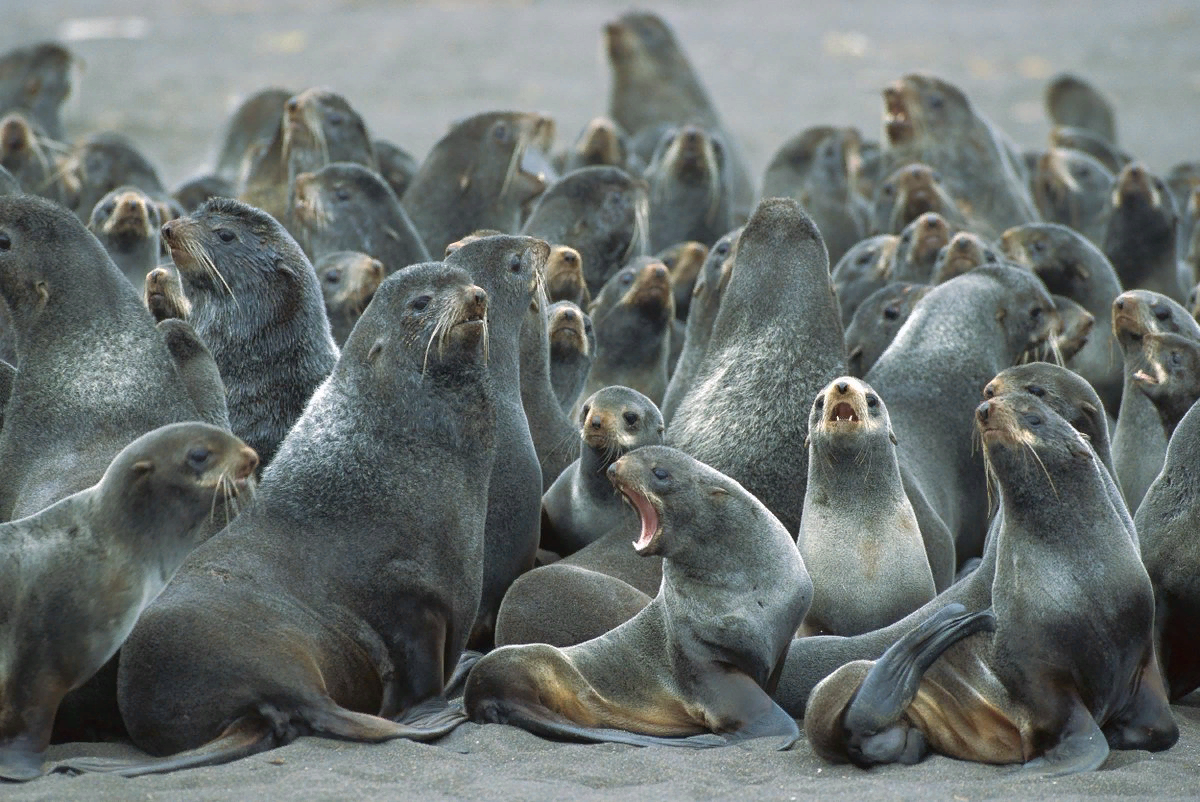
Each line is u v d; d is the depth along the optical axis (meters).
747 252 38.22
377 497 28.62
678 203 60.41
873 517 32.06
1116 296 48.38
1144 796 23.92
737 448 36.28
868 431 31.81
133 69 176.62
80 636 25.17
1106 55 191.50
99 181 63.06
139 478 25.34
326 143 56.78
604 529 36.00
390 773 24.58
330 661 27.27
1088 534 26.98
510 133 55.47
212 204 34.16
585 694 27.97
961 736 26.42
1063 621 26.55
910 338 40.59
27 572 25.12
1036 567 26.94
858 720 25.27
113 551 25.30
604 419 34.97
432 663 28.34
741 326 37.59
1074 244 48.56
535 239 35.16
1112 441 39.53
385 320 29.58
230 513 29.20
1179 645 31.47
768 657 28.30
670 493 28.33
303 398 33.66
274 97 74.69
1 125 61.59
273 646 26.45
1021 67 182.75
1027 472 27.03
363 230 47.84
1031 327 41.06
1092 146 78.44
